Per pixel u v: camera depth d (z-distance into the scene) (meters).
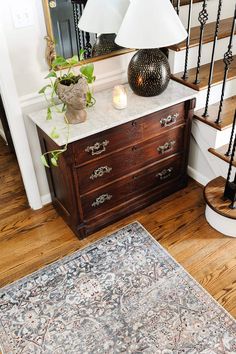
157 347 1.50
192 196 2.29
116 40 1.70
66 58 1.84
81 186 1.83
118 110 1.82
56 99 1.93
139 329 1.56
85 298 1.69
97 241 1.99
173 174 2.24
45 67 1.81
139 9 1.61
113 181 1.95
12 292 1.74
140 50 1.85
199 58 1.96
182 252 1.91
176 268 1.82
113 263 1.86
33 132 1.96
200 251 1.91
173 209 2.20
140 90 1.89
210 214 2.02
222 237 1.99
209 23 2.42
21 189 2.42
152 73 1.81
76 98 1.60
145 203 2.20
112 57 1.99
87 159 1.76
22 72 1.75
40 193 2.22
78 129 1.68
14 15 1.59
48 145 1.86
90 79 1.69
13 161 2.70
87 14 1.75
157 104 1.86
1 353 1.50
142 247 1.94
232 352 1.47
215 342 1.50
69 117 1.71
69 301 1.68
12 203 2.30
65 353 1.49
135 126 1.83
